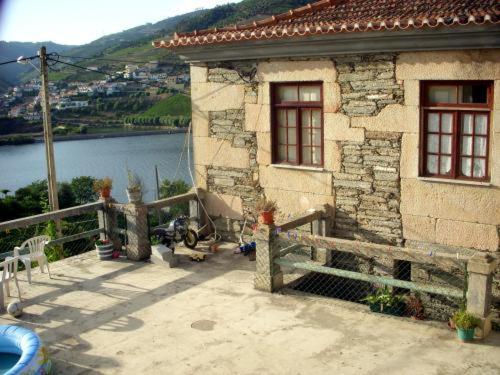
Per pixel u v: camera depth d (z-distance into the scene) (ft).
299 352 20.61
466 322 20.53
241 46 30.01
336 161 28.86
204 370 19.69
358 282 29.22
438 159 25.99
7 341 20.70
